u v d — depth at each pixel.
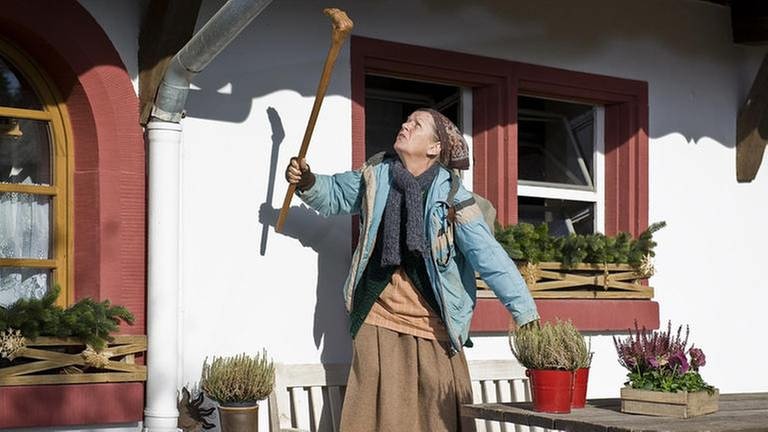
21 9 5.72
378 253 6.09
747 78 8.47
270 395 6.17
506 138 7.34
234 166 6.36
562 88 7.62
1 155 5.90
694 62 8.20
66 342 5.70
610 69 7.80
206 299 6.24
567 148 7.86
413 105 7.28
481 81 7.31
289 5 6.59
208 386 5.86
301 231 6.55
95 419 5.78
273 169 6.48
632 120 7.91
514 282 5.87
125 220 5.97
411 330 6.03
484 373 6.85
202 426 6.17
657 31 8.03
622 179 7.90
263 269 6.43
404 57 6.96
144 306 6.02
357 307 6.10
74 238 5.98
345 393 6.35
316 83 6.66
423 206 6.01
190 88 6.25
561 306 7.32
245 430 5.86
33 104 5.95
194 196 6.23
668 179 8.03
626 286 7.63
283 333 6.47
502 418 5.40
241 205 6.37
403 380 6.01
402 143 6.12
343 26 5.53
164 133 5.96
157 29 5.95
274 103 6.51
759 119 8.34
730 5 8.37
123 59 6.05
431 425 5.97
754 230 8.43
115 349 5.84
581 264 7.43
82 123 5.96
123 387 5.87
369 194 6.08
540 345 5.33
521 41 7.43
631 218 7.86
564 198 7.79
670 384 5.30
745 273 8.36
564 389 5.32
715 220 8.23
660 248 7.96
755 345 8.38
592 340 7.55
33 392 5.62
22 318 5.55
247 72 6.43
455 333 5.98
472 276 6.13
